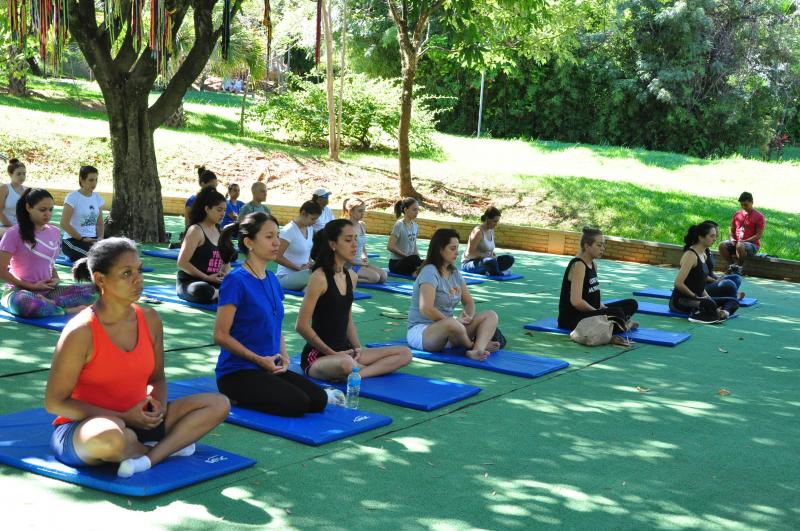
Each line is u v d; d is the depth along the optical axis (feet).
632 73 96.68
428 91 105.09
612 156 77.00
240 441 14.42
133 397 12.28
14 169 30.48
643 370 22.22
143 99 40.96
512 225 52.47
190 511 11.44
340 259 18.45
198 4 39.93
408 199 36.81
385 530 11.34
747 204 45.68
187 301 26.43
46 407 11.85
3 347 19.61
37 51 64.28
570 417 17.48
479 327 22.20
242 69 77.36
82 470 12.12
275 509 11.74
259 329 15.89
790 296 39.14
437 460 14.28
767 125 96.89
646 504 12.98
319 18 29.81
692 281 30.76
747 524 12.44
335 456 14.07
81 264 12.55
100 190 56.44
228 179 62.13
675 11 90.02
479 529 11.60
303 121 74.84
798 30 93.86
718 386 21.03
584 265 25.82
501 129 104.58
